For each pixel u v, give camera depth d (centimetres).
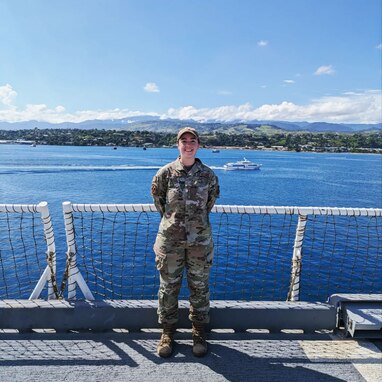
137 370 256
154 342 292
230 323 312
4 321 302
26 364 260
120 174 6356
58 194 3997
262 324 312
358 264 1348
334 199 4241
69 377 246
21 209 312
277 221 2156
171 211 278
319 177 7025
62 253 1510
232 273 1232
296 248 337
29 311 302
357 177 7162
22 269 1288
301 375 255
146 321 306
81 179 5484
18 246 1603
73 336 298
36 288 325
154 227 1811
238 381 247
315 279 1199
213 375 252
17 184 4744
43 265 1356
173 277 281
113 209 317
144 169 7412
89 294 329
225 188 5097
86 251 1428
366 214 325
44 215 314
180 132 271
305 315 313
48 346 283
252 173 7750
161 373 253
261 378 251
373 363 271
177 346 288
